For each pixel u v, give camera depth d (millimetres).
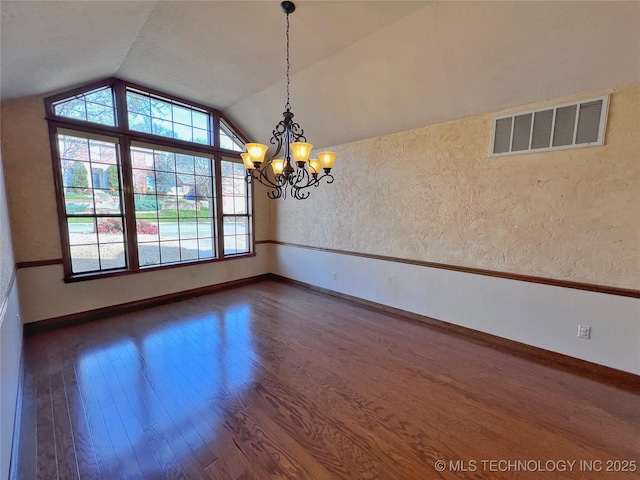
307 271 4879
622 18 1832
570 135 2381
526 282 2697
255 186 5191
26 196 3020
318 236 4645
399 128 3439
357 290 4164
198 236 4488
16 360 2145
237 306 4004
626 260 2242
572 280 2482
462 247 3107
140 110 3732
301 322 3471
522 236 2707
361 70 2932
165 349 2799
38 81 2648
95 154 3436
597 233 2342
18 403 1953
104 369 2451
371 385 2258
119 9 2018
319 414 1943
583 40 2018
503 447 1686
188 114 4211
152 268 3955
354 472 1527
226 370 2455
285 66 3123
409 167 3449
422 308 3479
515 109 2631
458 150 3033
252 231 5211
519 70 2357
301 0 2146
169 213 4133
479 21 2139
